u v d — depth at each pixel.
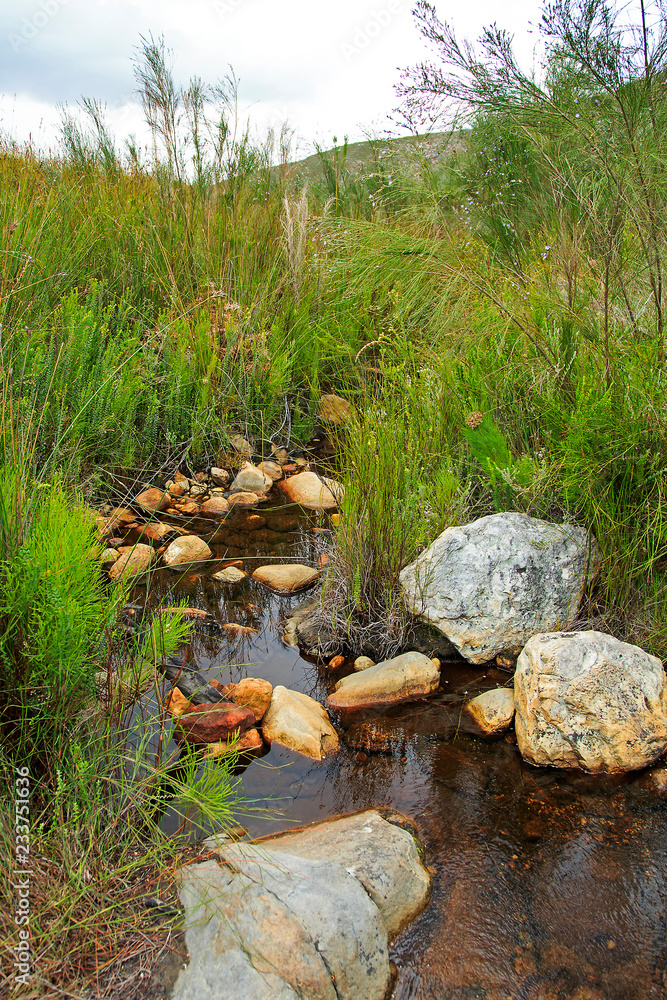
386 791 2.43
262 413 5.14
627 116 3.26
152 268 5.50
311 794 2.40
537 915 1.98
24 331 3.79
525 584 3.07
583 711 2.54
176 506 4.43
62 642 1.95
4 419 2.56
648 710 2.55
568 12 3.17
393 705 2.88
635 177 3.24
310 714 2.69
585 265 3.78
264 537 4.16
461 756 2.61
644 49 3.21
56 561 2.10
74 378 4.00
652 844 2.22
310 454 5.25
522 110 3.70
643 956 1.87
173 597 3.51
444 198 5.63
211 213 6.01
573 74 3.53
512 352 3.94
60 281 4.60
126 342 4.51
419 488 3.47
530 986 1.79
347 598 3.31
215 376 5.11
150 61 5.50
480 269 4.93
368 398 4.57
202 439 4.84
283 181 6.65
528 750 2.58
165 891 1.83
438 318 5.02
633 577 3.07
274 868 1.92
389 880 1.98
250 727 2.63
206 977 1.63
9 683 2.03
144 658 2.46
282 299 5.69
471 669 3.11
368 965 1.77
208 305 5.25
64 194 5.59
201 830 2.12
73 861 1.80
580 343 3.57
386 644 3.19
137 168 6.68
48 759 2.02
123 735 2.31
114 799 2.08
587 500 3.17
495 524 3.22
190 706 2.65
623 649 2.65
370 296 5.71
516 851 2.19
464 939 1.91
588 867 2.13
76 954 1.65
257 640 3.27
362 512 3.35
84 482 3.83
